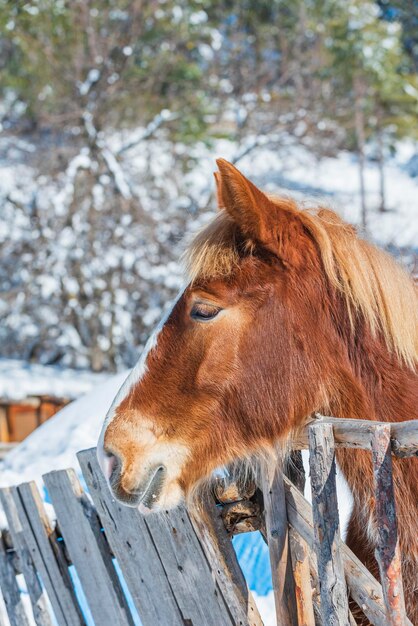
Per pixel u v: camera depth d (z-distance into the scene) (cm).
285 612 220
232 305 218
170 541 257
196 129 1756
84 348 1472
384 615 197
